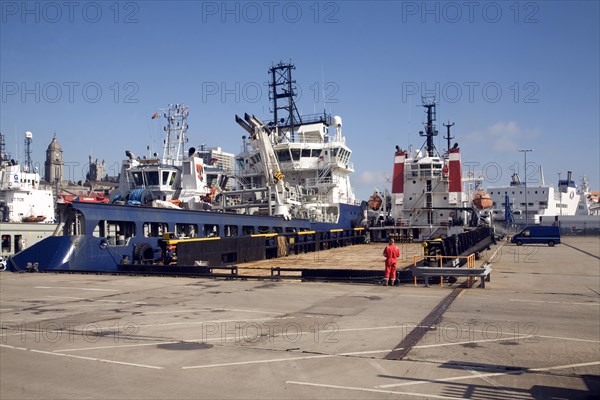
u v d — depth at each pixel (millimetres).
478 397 6961
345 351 9297
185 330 11016
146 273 21953
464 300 15273
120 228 24922
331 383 7531
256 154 44875
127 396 7008
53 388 7332
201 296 15992
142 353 9148
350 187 50875
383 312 13195
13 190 44469
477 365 8430
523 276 22734
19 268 23453
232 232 31547
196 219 28016
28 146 54562
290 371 8109
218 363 8547
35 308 13742
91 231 22688
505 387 7359
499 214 115125
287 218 36875
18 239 34250
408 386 7398
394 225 46875
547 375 7918
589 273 24219
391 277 18844
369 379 7707
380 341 10039
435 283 19672
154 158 39281
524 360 8719
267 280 20406
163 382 7586
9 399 6898
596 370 8172
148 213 25109
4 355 9039
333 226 43812
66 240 22469
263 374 7957
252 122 36812
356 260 29312
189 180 37406
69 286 18312
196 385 7453
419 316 12641
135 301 14961
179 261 23281
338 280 19984
